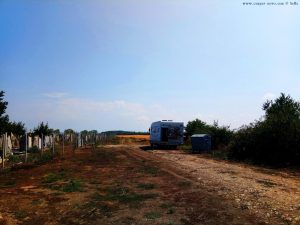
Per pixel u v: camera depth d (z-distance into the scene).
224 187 11.77
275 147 19.55
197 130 36.66
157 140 36.00
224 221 7.82
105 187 12.18
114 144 51.00
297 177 14.53
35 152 28.88
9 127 28.83
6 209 9.07
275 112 25.59
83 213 8.73
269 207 8.98
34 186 12.48
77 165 19.28
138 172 16.03
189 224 7.68
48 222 8.03
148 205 9.43
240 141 22.62
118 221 8.02
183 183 12.62
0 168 17.84
